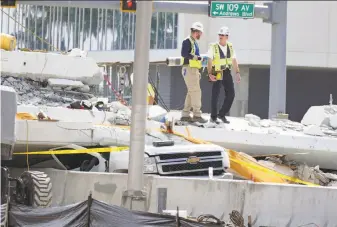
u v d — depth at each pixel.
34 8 166.25
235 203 49.75
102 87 72.69
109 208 41.28
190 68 64.56
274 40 86.94
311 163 63.84
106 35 160.62
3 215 43.16
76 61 65.12
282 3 86.81
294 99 170.88
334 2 152.75
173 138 59.12
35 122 52.91
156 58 156.62
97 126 56.59
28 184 48.50
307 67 156.25
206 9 87.44
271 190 49.62
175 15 153.50
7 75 63.62
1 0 82.81
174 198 50.16
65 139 53.94
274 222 49.47
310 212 49.62
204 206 49.94
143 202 43.81
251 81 166.25
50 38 167.75
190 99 65.19
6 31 153.88
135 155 43.81
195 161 54.09
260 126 66.88
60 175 53.03
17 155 56.06
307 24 153.12
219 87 65.69
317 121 69.25
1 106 42.38
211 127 63.91
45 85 64.50
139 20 43.47
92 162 55.91
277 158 63.53
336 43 153.12
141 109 43.75
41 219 43.00
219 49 65.25
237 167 58.34
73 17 165.50
